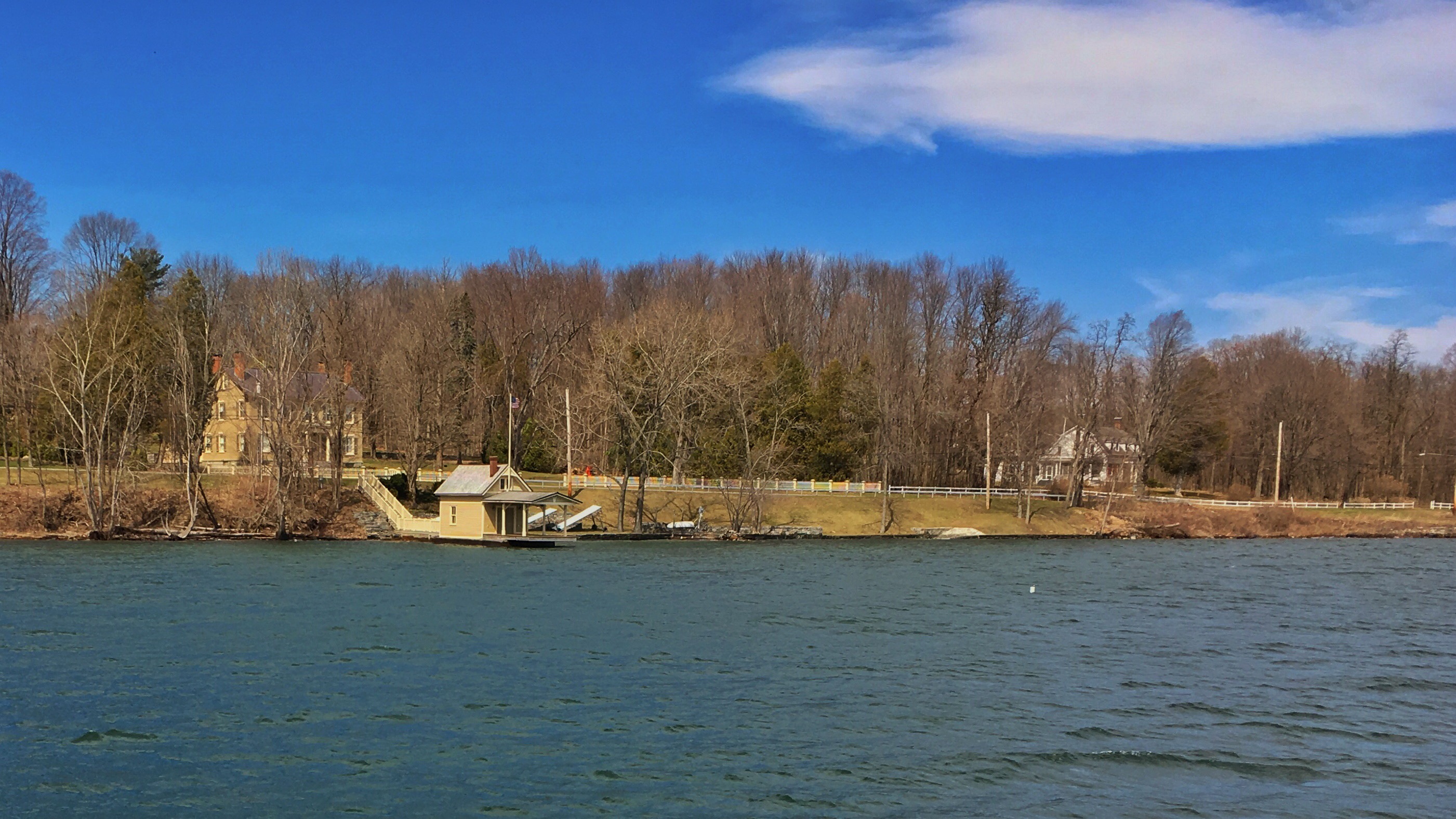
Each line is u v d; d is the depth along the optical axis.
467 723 25.53
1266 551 84.75
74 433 79.25
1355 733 26.75
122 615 39.38
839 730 25.70
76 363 76.12
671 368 88.56
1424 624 45.34
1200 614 46.78
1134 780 22.56
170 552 64.50
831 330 131.62
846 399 110.69
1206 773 23.12
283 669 30.73
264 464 85.06
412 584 50.91
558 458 104.94
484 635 37.00
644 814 19.89
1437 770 23.75
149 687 28.34
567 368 117.44
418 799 20.42
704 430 100.81
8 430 83.44
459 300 120.19
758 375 103.69
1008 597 51.06
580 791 21.03
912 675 32.12
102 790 20.66
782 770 22.58
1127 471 131.38
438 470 94.50
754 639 37.53
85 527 73.75
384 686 28.94
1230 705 29.39
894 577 59.19
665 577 56.53
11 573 51.84
